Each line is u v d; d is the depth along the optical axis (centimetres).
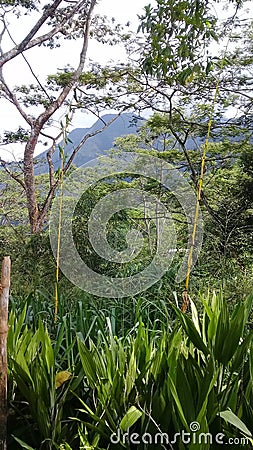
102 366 208
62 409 197
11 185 1171
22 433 208
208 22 476
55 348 247
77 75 916
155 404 183
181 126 768
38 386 200
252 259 525
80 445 182
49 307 353
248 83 747
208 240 495
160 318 356
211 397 171
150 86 747
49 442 187
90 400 207
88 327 305
